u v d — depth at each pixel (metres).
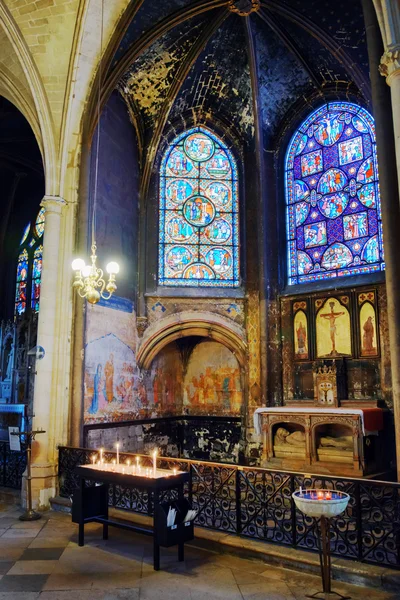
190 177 15.30
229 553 7.09
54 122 11.76
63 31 11.16
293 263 14.45
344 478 6.45
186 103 15.12
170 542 6.57
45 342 10.77
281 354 13.96
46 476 10.16
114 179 13.33
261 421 11.99
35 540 7.86
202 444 15.09
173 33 12.95
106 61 11.66
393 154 8.00
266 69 14.11
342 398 12.34
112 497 9.14
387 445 11.48
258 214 14.65
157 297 14.22
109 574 6.41
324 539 5.52
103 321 12.30
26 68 11.37
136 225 14.33
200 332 14.40
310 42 13.15
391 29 7.39
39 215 21.06
